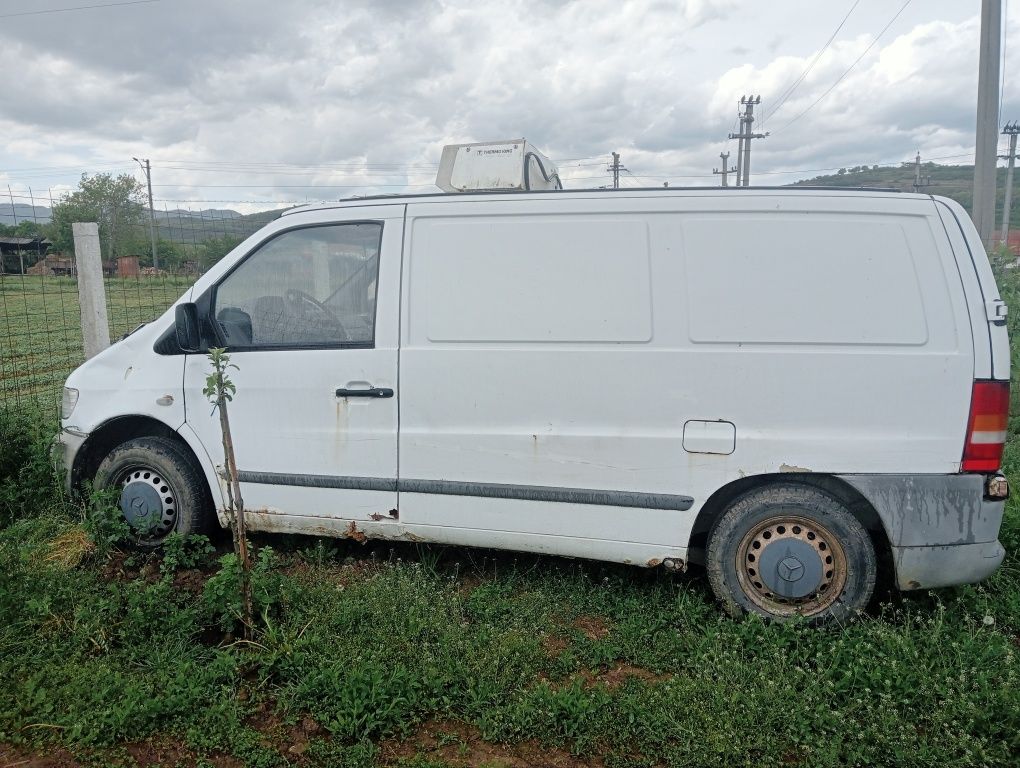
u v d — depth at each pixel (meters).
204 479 4.49
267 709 3.08
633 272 3.73
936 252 3.51
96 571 4.14
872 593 3.61
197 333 4.18
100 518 4.25
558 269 3.82
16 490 5.12
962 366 3.45
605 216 3.80
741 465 3.64
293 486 4.22
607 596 3.99
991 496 3.47
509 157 4.82
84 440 4.55
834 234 3.59
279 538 4.74
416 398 3.98
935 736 2.86
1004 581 4.04
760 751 2.83
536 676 3.28
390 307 4.03
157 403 4.40
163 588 3.71
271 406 4.21
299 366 4.14
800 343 3.57
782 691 3.05
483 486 3.93
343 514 4.17
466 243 3.95
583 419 3.79
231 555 3.49
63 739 2.87
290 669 3.21
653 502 3.74
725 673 3.18
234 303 4.34
